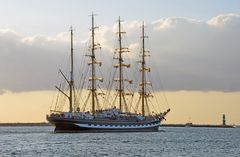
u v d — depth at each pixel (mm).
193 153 161000
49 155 149000
